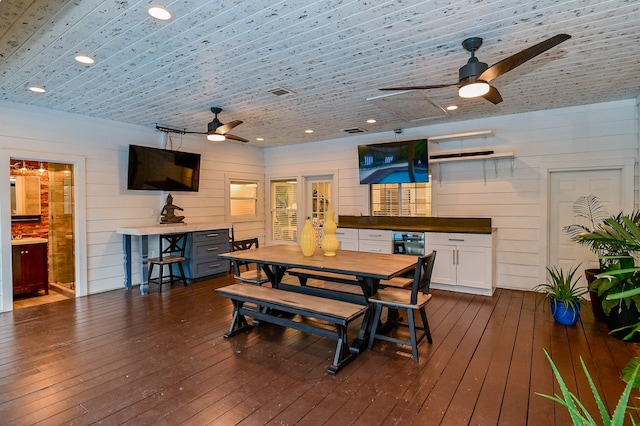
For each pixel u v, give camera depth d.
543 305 4.30
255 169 7.55
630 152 4.31
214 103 4.32
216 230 5.91
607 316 3.51
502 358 2.89
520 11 2.26
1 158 4.15
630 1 2.15
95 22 2.34
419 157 5.52
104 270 5.11
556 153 4.74
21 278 4.81
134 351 3.05
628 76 3.50
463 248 4.90
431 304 4.38
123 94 3.93
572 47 2.81
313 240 3.65
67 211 5.10
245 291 3.42
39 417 2.12
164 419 2.10
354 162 6.55
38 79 3.44
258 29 2.46
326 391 2.41
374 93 3.97
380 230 5.61
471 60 2.67
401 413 2.16
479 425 2.04
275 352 3.04
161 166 5.64
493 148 5.16
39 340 3.28
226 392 2.40
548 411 2.17
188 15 2.26
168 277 5.82
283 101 4.25
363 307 2.91
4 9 2.17
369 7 2.19
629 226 2.09
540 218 4.86
